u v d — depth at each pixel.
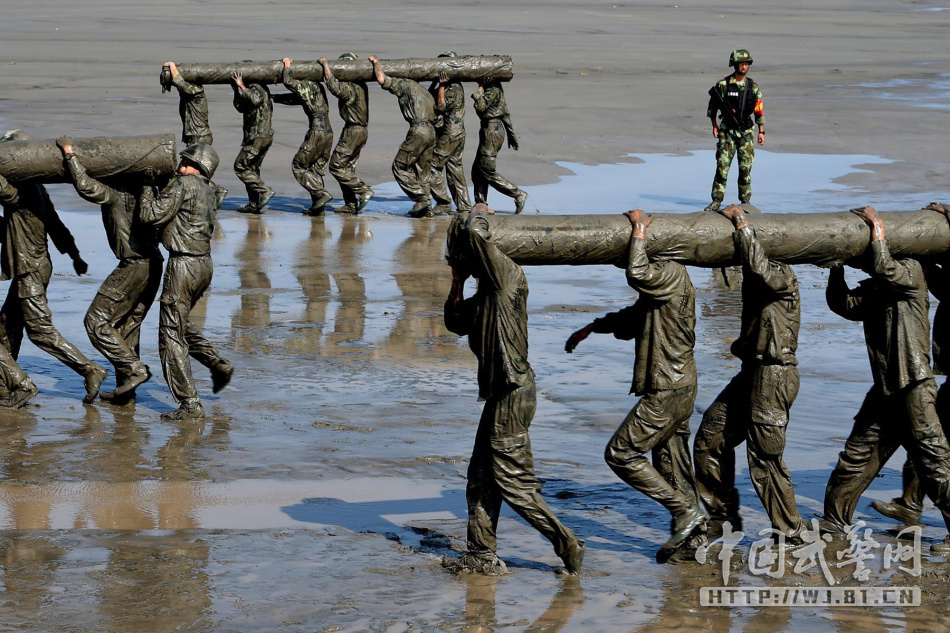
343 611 7.56
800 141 33.16
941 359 9.58
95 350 14.48
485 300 8.23
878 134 34.41
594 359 14.30
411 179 24.09
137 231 12.23
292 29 64.06
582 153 31.05
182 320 11.91
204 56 48.91
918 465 9.09
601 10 86.25
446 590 7.97
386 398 12.64
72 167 11.60
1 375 12.31
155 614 7.44
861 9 94.06
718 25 74.62
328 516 9.41
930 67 53.38
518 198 23.91
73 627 7.21
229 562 8.36
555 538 8.24
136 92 40.44
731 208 8.68
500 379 8.16
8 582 7.90
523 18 76.31
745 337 8.93
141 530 8.98
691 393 8.52
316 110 23.67
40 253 12.27
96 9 81.19
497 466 8.20
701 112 38.50
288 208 25.05
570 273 19.48
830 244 8.79
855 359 14.32
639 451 8.52
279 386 13.05
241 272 18.75
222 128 33.28
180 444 11.13
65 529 8.96
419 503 9.75
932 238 8.94
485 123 23.69
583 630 7.37
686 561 8.59
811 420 12.02
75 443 11.13
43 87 41.22
